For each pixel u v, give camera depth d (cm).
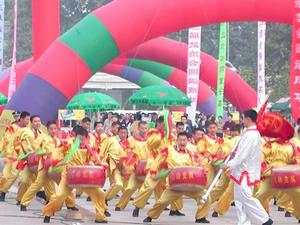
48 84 2339
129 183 1823
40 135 1795
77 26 2395
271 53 5428
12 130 2014
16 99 2367
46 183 1738
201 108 3734
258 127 1455
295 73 2031
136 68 3756
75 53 2356
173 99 2814
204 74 3422
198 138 1872
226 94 3472
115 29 2358
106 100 2864
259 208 1341
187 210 1892
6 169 1989
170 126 1605
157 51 3294
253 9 2377
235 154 1346
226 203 1730
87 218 1647
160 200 1575
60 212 1758
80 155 1531
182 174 1512
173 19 2383
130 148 1831
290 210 1773
